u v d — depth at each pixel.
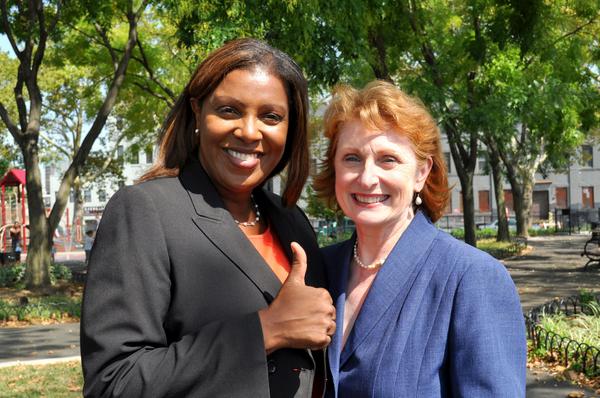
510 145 30.22
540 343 7.85
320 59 11.31
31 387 6.70
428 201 2.46
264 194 2.31
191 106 2.14
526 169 37.47
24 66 16.33
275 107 2.06
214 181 2.13
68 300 13.63
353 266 2.45
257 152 2.08
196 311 1.85
